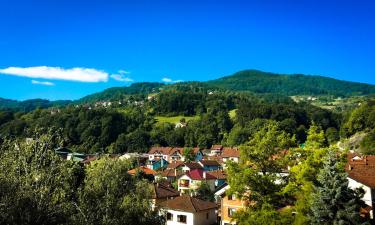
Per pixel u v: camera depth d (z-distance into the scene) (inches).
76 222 751.7
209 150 6102.4
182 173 3585.1
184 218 1983.3
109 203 837.2
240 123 6884.8
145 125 7155.5
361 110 4544.8
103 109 6889.8
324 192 1099.9
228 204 1967.3
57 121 6092.5
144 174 2310.5
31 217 650.8
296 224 1059.9
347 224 1067.9
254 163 1190.9
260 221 1061.8
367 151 3804.1
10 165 691.4
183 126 7209.6
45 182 698.2
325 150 1146.7
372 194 1533.0
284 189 1102.4
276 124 1247.5
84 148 5698.8
